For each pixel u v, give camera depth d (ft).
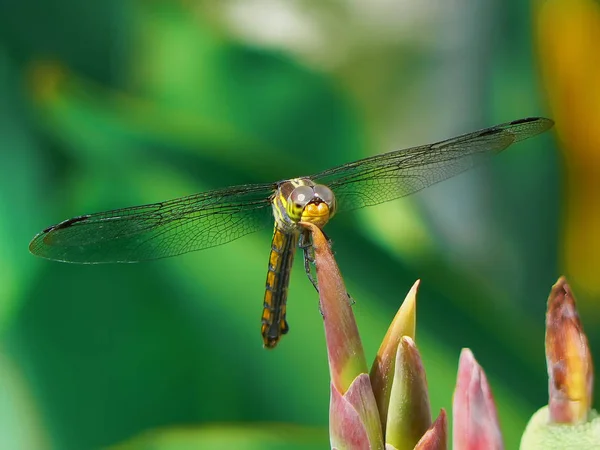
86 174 1.79
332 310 1.57
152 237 1.74
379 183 1.77
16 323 1.78
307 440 1.69
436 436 1.56
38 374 1.77
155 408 1.77
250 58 1.86
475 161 1.78
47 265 1.79
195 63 1.86
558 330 1.58
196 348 1.78
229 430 1.70
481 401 1.56
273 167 1.79
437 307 1.75
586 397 1.58
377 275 1.76
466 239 1.85
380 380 1.57
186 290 1.78
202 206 1.74
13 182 1.80
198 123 1.80
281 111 1.85
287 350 1.77
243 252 1.79
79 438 1.77
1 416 1.77
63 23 1.86
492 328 1.75
